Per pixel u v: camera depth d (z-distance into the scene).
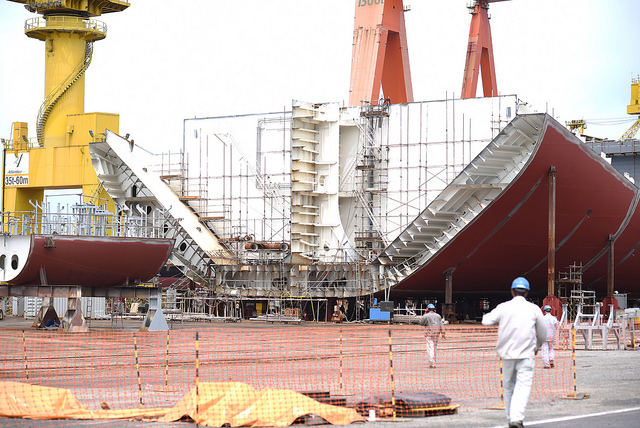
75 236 38.59
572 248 54.41
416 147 55.69
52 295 38.81
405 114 56.25
